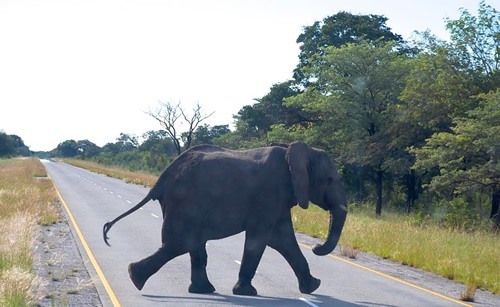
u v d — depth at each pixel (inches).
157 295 493.4
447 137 1221.1
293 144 514.3
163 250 502.3
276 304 471.8
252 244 504.1
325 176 523.5
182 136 3595.0
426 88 1422.2
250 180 503.8
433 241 851.4
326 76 1754.4
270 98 2783.0
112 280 554.9
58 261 637.3
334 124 1802.4
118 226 1028.5
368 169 1952.5
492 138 1147.3
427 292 556.4
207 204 496.4
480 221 1300.4
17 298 411.5
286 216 521.3
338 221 523.8
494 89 1379.2
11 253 572.4
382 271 668.7
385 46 1777.8
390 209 1882.4
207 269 641.0
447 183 1206.9
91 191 1987.0
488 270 673.6
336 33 2637.8
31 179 2357.3
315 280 525.0
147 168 3907.5
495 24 1411.2
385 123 1701.5
